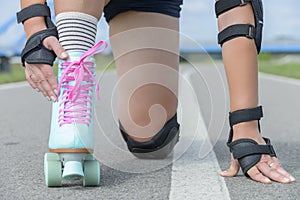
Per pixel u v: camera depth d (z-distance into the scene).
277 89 10.45
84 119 2.71
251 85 2.93
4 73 16.70
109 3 3.46
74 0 2.74
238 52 2.92
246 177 2.97
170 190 2.74
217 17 3.00
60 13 2.76
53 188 2.79
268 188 2.75
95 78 2.79
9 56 17.12
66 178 2.74
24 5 2.80
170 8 3.47
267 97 8.75
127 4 3.40
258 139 2.95
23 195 2.68
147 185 2.84
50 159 2.77
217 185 2.83
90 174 2.75
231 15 2.94
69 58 2.73
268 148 2.93
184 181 2.93
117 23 3.47
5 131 5.16
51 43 2.70
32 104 7.93
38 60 2.70
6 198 2.64
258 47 2.96
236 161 2.99
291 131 5.05
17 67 17.59
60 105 2.73
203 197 2.62
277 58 31.08
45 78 2.72
